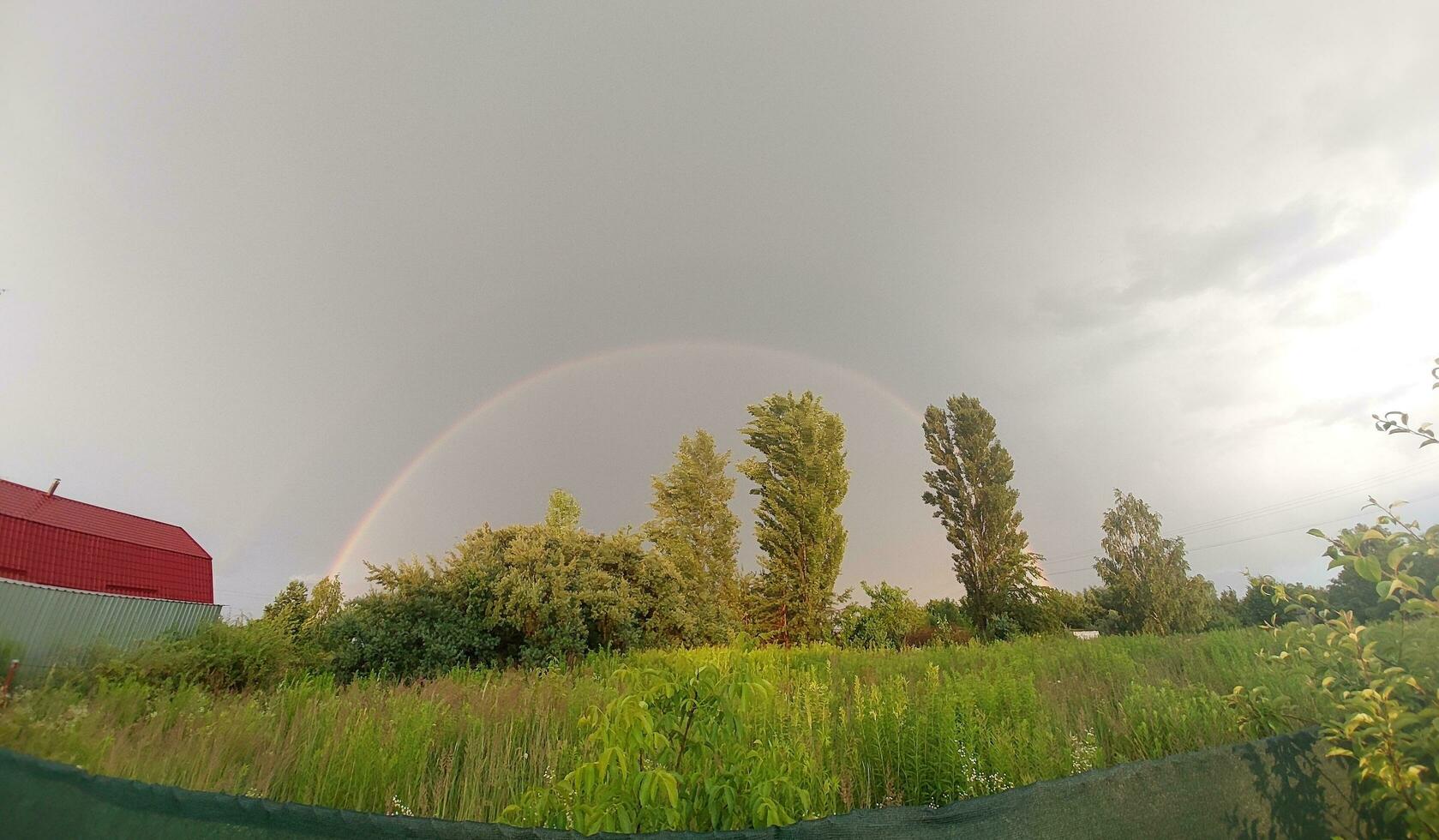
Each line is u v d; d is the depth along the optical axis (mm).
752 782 2936
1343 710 3094
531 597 15445
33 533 22047
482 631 15914
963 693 6273
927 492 31062
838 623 26438
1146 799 2547
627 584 17906
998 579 28453
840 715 6027
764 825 2666
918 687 7844
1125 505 28766
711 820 2846
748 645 15875
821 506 27547
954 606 29828
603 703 7379
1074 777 2465
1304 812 2912
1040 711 5973
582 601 16656
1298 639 3787
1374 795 2807
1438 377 3215
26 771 1792
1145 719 5484
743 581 31719
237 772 4855
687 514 35125
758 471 28797
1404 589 2916
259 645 11477
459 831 1886
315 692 8164
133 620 13719
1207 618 26984
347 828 1866
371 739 5227
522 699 7641
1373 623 3852
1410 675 2939
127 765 4398
